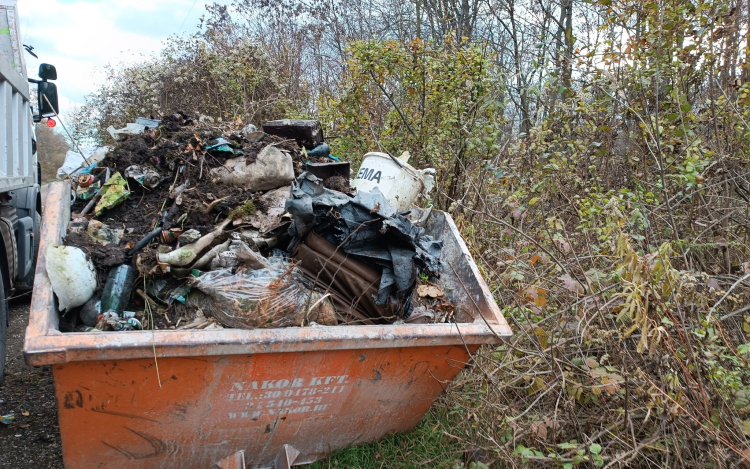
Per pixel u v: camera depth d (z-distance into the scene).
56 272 2.11
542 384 2.85
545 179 4.38
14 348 4.16
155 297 2.40
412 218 3.79
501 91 5.46
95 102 12.53
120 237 2.62
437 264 2.92
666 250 2.41
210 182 3.03
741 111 4.15
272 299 2.21
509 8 7.95
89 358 1.83
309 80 12.12
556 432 2.66
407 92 6.26
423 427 3.03
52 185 2.72
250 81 10.06
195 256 2.48
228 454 2.44
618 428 2.71
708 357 2.57
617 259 3.00
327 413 2.53
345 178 3.76
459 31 10.67
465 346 2.51
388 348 2.41
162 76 11.25
